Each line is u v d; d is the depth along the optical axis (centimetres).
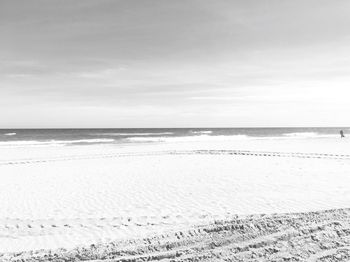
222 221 756
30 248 646
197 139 4700
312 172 1547
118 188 1252
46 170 1759
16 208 982
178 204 991
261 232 672
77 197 1117
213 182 1330
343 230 679
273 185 1247
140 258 561
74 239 696
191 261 551
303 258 554
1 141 4291
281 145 3219
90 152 2680
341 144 3316
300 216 777
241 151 2581
